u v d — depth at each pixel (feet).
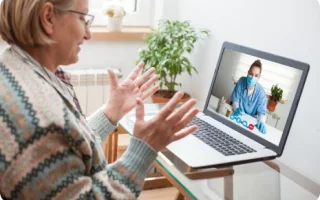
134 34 8.31
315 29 4.87
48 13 2.73
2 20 2.77
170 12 8.27
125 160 2.81
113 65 8.55
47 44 2.81
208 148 4.25
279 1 5.42
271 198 3.76
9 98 2.52
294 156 5.32
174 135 2.98
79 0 2.89
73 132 2.55
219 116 5.02
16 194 2.55
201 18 7.34
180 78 8.18
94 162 2.79
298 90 4.01
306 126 5.10
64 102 2.71
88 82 8.09
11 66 2.71
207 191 3.72
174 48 6.97
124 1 8.88
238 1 6.26
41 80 2.68
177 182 3.89
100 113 3.84
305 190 4.01
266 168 4.25
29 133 2.46
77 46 3.05
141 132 2.89
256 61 4.56
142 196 7.05
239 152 4.20
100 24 8.65
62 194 2.49
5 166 2.48
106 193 2.62
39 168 2.48
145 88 4.07
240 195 3.73
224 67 5.04
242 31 6.23
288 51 5.33
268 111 4.35
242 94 4.71
